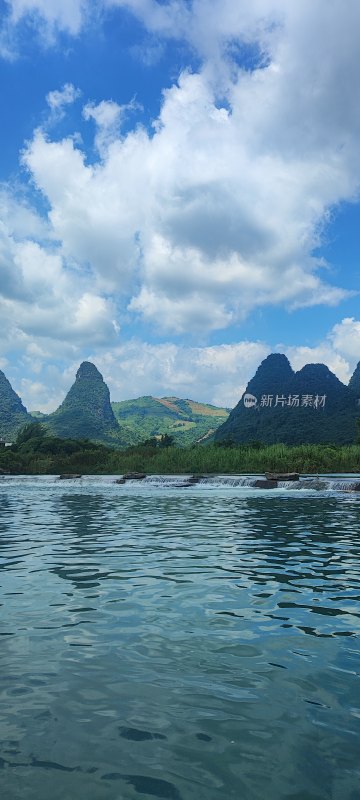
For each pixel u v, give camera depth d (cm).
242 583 818
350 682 458
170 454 5647
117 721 392
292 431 12925
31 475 5866
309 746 359
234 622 625
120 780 322
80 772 330
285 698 429
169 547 1159
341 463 4866
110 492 3244
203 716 400
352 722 390
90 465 6281
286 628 602
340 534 1340
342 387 15562
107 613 661
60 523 1645
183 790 312
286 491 3086
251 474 4603
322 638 568
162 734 375
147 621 629
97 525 1582
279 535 1330
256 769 334
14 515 1903
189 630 595
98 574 888
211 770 333
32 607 688
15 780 322
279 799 304
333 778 324
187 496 2773
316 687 448
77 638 570
